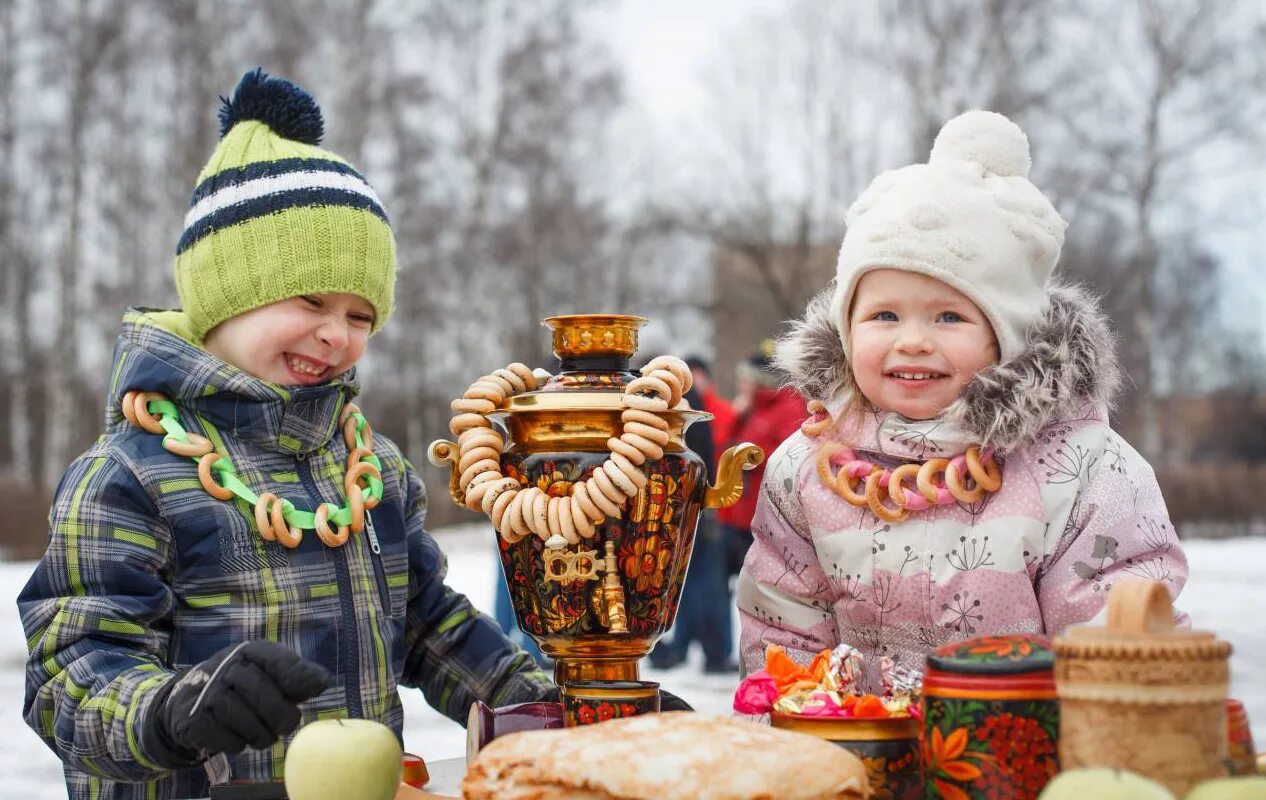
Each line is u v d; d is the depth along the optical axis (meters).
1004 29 19.47
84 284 19.34
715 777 0.97
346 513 1.62
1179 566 1.50
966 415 1.49
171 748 1.25
